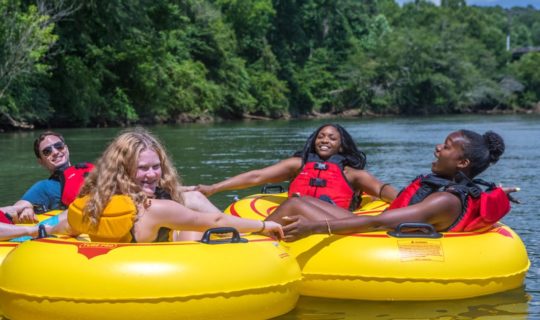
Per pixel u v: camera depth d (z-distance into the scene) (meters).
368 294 3.93
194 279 3.28
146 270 3.25
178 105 38.50
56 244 3.48
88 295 3.22
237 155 14.50
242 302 3.39
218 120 44.25
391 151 15.61
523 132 24.48
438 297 3.91
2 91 25.42
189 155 14.52
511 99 64.75
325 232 4.06
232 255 3.45
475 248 4.01
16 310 3.39
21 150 16.62
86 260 3.30
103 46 34.09
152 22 37.44
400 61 58.78
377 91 58.44
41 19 25.86
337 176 5.39
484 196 4.14
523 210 7.02
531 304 3.82
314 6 61.16
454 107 61.59
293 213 4.22
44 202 5.30
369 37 66.69
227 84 45.16
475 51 66.50
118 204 3.49
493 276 3.99
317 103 56.88
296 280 3.71
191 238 3.96
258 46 52.78
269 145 17.92
